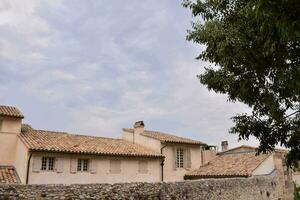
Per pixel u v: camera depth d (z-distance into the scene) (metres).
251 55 6.62
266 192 21.31
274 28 5.30
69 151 20.45
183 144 27.73
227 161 26.64
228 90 8.44
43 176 19.45
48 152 19.92
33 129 24.06
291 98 7.22
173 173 26.38
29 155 19.09
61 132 25.09
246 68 7.27
